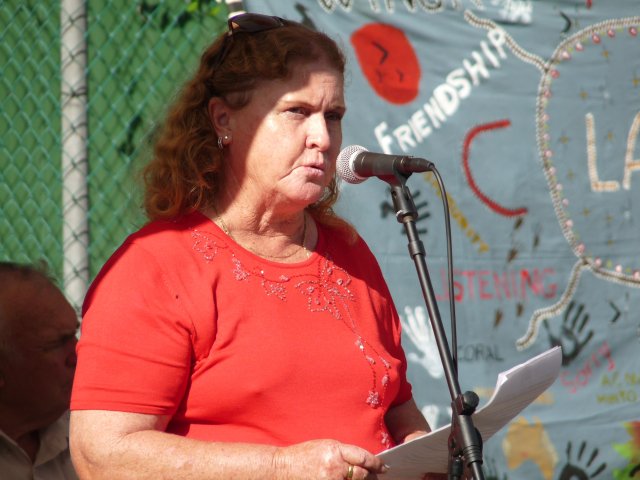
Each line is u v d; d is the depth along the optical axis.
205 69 5.82
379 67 10.50
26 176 11.05
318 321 5.53
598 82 11.03
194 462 4.82
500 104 10.77
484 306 10.55
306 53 5.56
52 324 6.87
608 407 10.76
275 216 5.71
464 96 10.70
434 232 10.51
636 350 10.90
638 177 11.06
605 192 10.98
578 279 10.84
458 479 4.87
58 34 11.05
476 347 10.48
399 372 5.76
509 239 10.70
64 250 10.88
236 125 5.65
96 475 4.93
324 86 5.52
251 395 5.18
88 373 5.05
